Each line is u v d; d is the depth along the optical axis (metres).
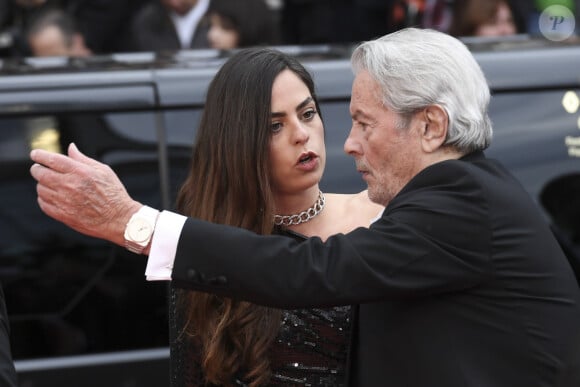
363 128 8.66
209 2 20.19
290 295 8.20
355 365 8.75
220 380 9.30
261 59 9.30
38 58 13.38
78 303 11.66
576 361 6.36
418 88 8.38
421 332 8.34
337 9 23.75
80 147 11.73
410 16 21.92
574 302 8.48
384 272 8.21
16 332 11.59
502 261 8.30
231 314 9.20
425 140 8.49
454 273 8.23
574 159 12.05
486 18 18.39
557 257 8.55
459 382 8.20
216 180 9.38
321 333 9.16
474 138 8.49
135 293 11.71
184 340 9.59
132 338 11.68
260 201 9.28
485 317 8.31
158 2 20.44
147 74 11.94
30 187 11.71
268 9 20.16
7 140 11.70
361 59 8.64
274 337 9.16
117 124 11.78
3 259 11.65
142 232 8.35
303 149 9.23
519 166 12.03
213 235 8.34
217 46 19.92
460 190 8.37
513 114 12.09
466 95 8.45
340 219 9.72
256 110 9.16
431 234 8.26
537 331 8.28
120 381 11.59
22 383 11.46
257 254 8.27
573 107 12.14
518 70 12.17
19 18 22.06
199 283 8.33
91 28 20.73
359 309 8.71
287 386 9.22
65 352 11.60
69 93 11.79
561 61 12.26
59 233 11.72
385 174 8.62
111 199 8.38
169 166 11.77
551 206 11.98
